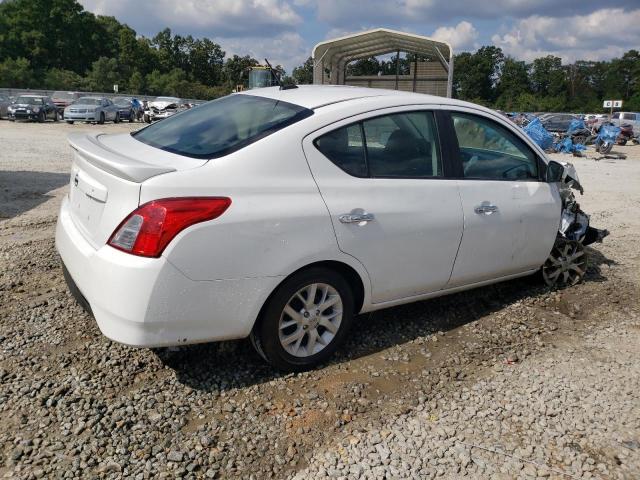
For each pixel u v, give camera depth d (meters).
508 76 117.00
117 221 2.95
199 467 2.68
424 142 3.98
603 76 118.94
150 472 2.61
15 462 2.62
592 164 19.19
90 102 31.64
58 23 86.06
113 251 2.94
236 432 2.94
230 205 3.04
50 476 2.55
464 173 4.17
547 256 4.94
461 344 4.07
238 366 3.56
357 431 3.00
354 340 4.03
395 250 3.71
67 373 3.36
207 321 3.08
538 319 4.57
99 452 2.71
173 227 2.88
